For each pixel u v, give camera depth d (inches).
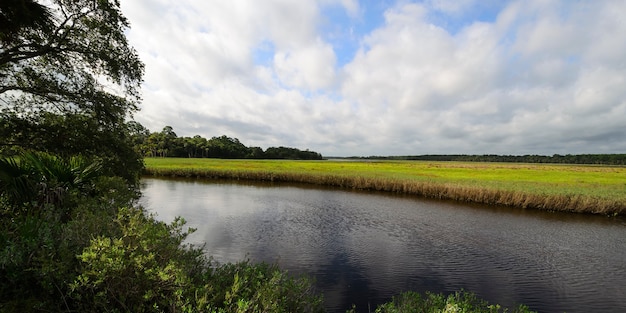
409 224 675.4
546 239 577.6
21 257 149.7
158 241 151.9
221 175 1656.0
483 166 2992.1
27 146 370.3
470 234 600.7
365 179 1305.4
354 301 321.1
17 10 285.0
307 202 943.0
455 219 734.5
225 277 169.8
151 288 139.3
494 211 844.0
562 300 341.7
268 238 538.0
